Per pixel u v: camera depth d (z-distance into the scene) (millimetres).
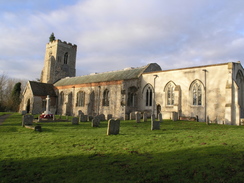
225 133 16047
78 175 7047
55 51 61812
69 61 64875
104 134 14805
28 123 19156
